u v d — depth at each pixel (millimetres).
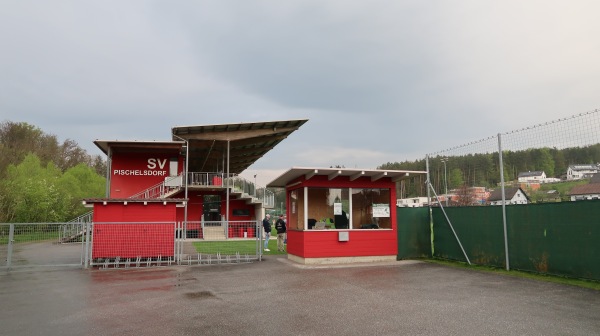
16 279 10609
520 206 11062
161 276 10953
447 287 8969
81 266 12938
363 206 14141
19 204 31953
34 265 12508
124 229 14125
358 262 13609
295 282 9766
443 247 14180
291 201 15266
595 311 6641
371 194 14305
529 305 7109
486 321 6078
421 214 14961
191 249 19094
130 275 11188
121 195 27531
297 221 14312
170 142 25766
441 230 14320
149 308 7145
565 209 9836
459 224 13391
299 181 14117
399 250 14391
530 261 10758
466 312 6648
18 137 56781
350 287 9055
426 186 14852
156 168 28156
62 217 35969
